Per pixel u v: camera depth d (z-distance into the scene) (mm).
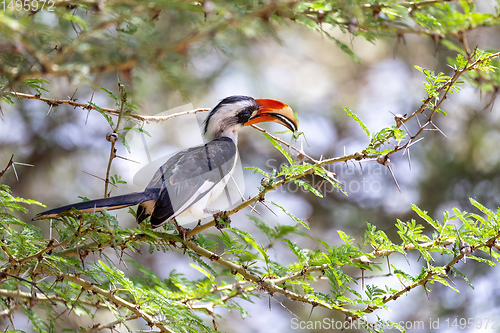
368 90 18156
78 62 4262
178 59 4387
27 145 15219
